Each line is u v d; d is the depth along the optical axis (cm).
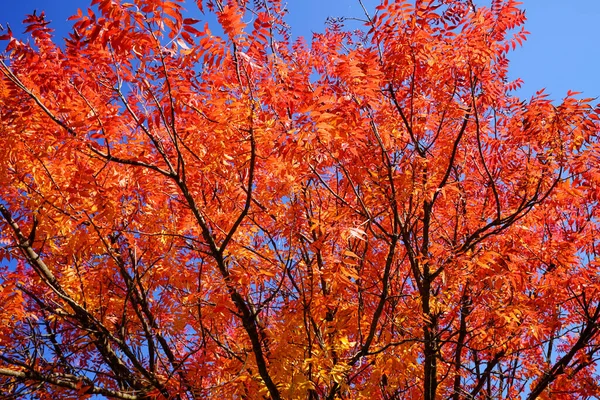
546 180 602
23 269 720
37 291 697
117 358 596
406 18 541
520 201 661
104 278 633
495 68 626
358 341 604
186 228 566
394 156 621
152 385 570
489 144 652
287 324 535
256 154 497
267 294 627
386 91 620
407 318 598
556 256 634
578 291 651
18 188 557
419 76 602
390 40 561
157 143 468
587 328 622
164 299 625
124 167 540
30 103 455
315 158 530
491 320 635
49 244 614
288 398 505
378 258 677
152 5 366
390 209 599
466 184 710
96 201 479
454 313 663
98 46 424
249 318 499
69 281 604
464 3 584
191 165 533
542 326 643
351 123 498
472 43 561
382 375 600
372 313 621
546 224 717
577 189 599
